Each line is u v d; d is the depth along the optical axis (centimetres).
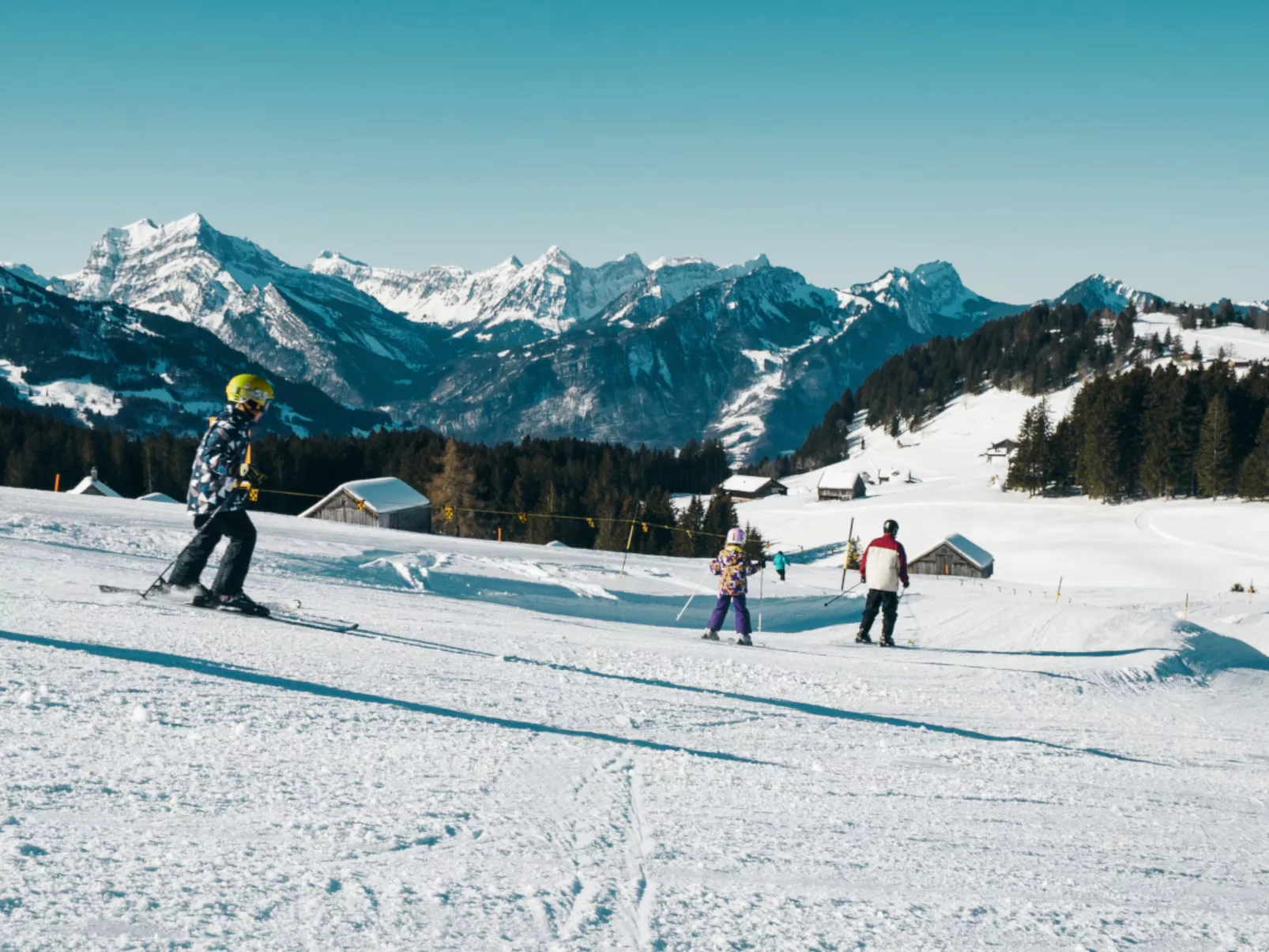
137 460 10019
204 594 777
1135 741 711
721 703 627
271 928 183
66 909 181
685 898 232
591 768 375
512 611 1320
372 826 261
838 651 1216
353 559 1788
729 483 16475
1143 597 4616
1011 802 415
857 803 376
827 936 216
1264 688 1287
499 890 221
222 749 331
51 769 282
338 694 469
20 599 697
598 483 9931
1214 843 381
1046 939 233
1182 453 11944
